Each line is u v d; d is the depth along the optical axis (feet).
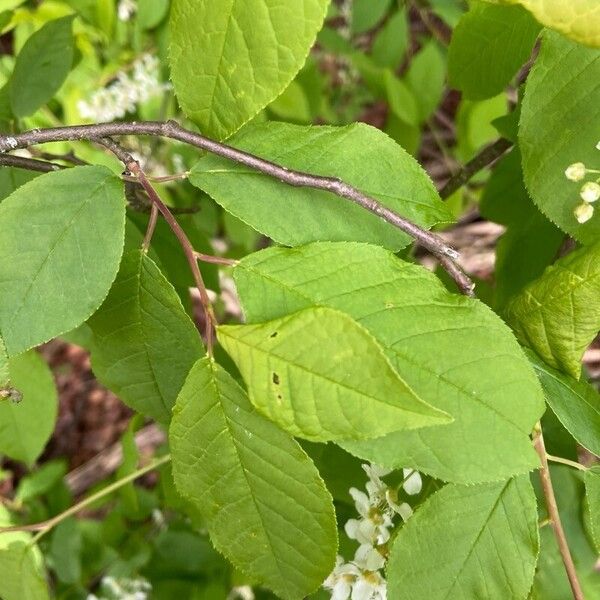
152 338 0.65
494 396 0.55
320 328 0.52
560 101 0.68
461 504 0.61
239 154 0.60
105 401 2.38
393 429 0.51
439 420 0.49
